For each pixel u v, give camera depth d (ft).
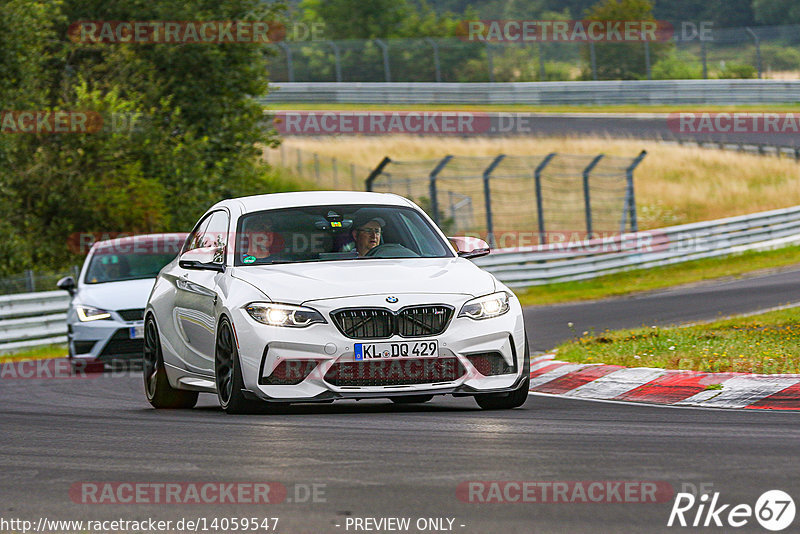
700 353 121.19
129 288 170.91
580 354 132.98
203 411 103.81
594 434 76.59
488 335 91.91
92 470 66.95
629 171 360.28
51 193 295.07
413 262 99.09
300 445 73.67
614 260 335.26
